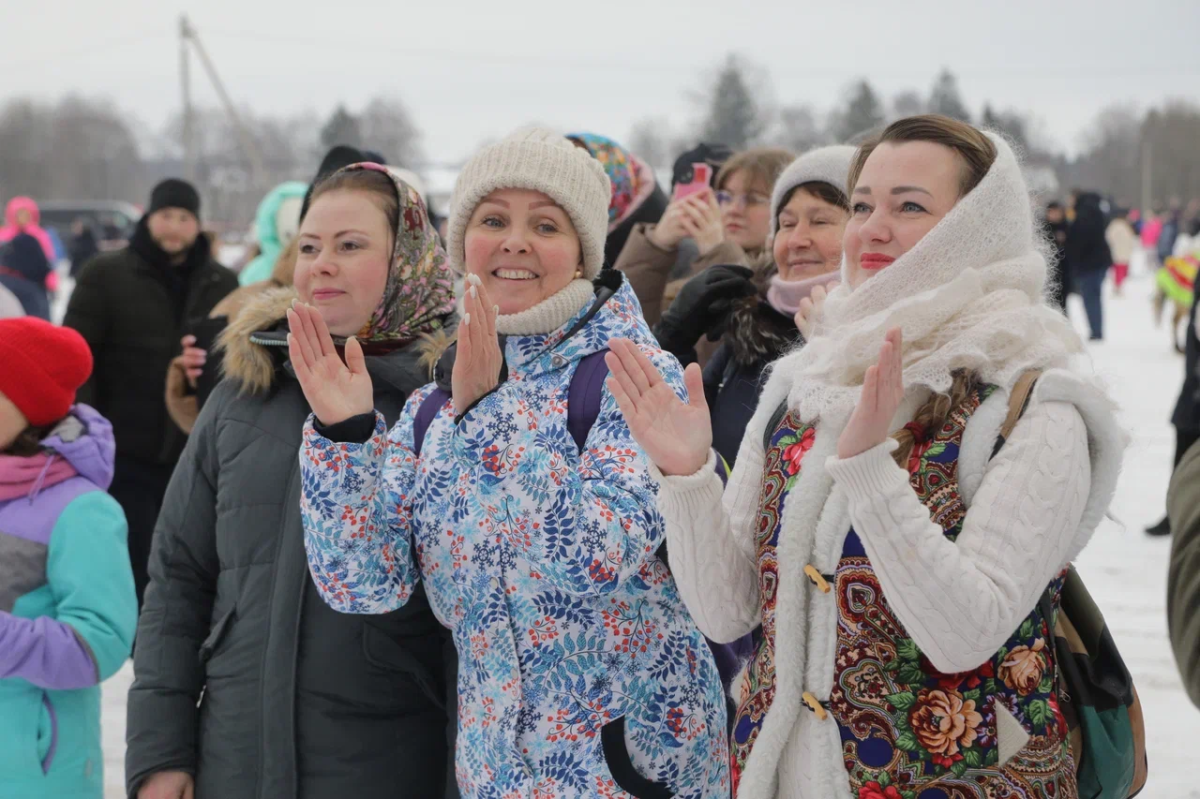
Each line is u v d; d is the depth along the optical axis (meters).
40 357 2.52
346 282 2.35
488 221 2.08
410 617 2.23
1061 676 1.82
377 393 2.37
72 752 2.46
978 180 1.74
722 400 2.89
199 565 2.37
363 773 2.19
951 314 1.70
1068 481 1.61
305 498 1.93
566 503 1.80
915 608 1.56
